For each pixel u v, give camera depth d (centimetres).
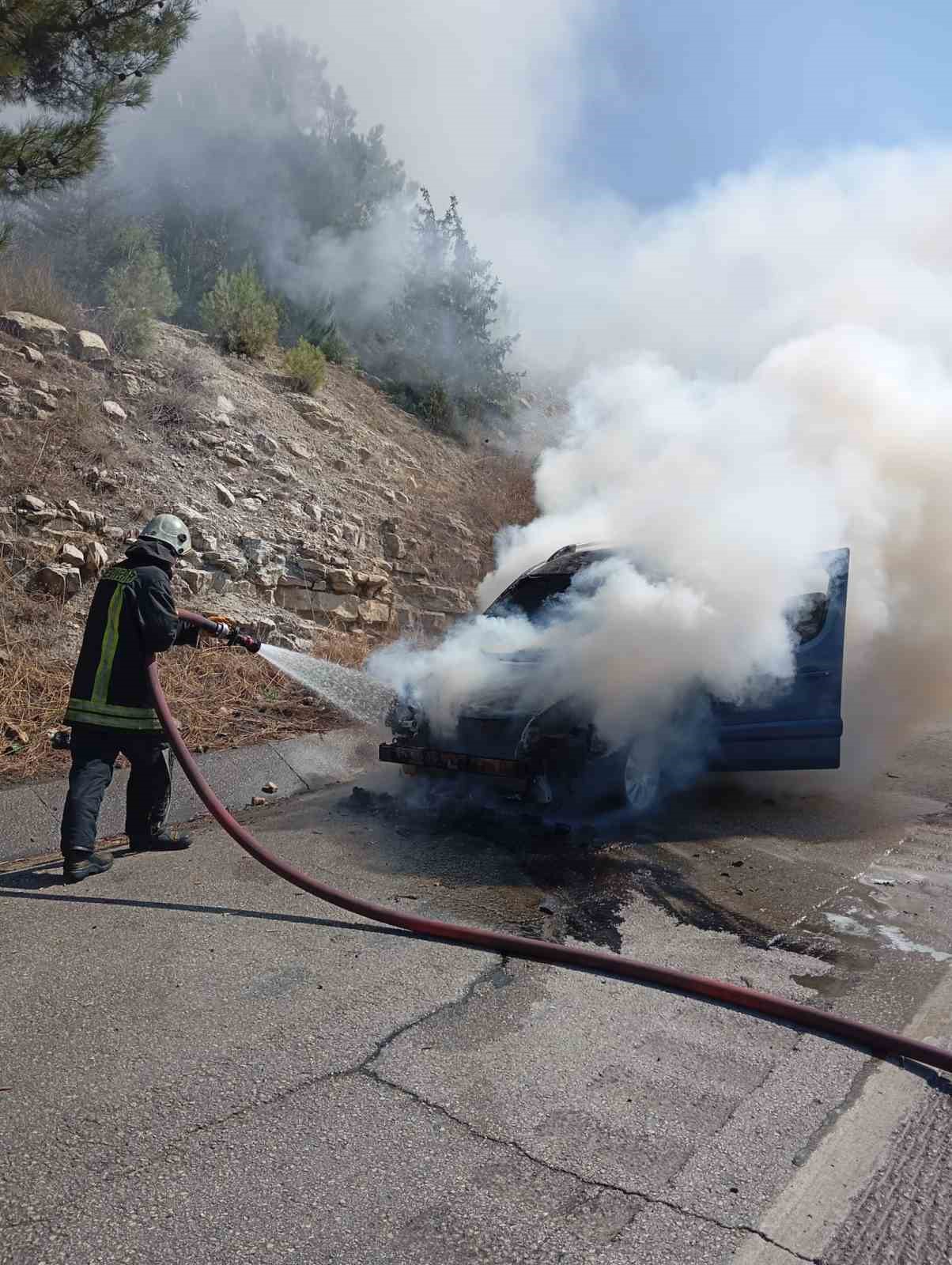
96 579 751
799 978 356
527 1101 276
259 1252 218
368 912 400
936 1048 296
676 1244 221
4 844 489
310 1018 323
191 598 789
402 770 576
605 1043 309
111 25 751
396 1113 271
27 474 769
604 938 392
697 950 380
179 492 866
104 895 432
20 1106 273
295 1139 259
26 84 768
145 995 338
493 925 403
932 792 622
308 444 1059
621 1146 256
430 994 341
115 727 458
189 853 490
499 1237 223
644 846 504
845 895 439
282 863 432
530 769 509
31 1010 326
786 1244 222
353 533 955
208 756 605
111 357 973
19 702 616
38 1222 227
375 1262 216
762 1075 291
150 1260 216
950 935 396
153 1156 252
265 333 1189
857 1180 244
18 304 962
